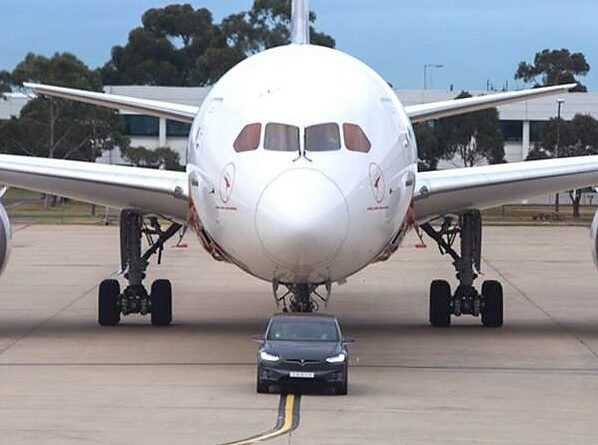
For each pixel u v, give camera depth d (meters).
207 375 68.56
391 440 52.00
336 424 55.16
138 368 70.94
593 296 114.38
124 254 90.31
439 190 80.31
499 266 146.50
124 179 80.69
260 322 93.19
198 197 74.38
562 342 82.75
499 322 90.94
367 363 73.44
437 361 74.31
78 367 71.25
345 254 67.44
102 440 51.69
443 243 91.81
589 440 52.56
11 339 83.00
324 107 70.62
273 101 71.25
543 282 127.88
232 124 71.88
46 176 80.94
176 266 143.25
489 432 53.94
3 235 82.62
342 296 112.88
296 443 51.16
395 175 71.88
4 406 59.34
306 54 78.00
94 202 84.50
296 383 62.19
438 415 57.59
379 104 74.06
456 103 90.06
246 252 68.50
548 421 56.53
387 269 140.38
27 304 105.69
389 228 71.88
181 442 51.25
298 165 67.31
